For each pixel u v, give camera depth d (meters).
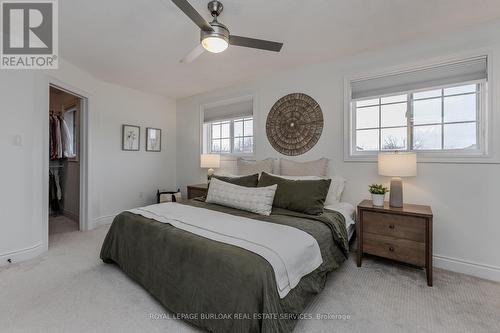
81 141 3.46
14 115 2.38
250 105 3.73
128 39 2.42
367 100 2.81
